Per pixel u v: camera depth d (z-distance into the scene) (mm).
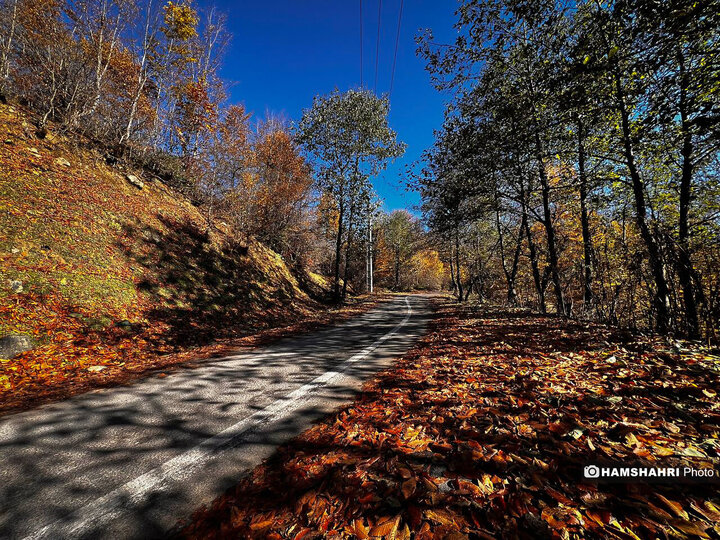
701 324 5195
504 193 12297
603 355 4551
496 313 11828
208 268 13289
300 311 15992
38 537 1791
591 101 6391
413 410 3369
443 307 18016
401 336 8688
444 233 16359
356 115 19500
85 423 3309
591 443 2291
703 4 3625
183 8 16328
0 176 8836
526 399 3307
